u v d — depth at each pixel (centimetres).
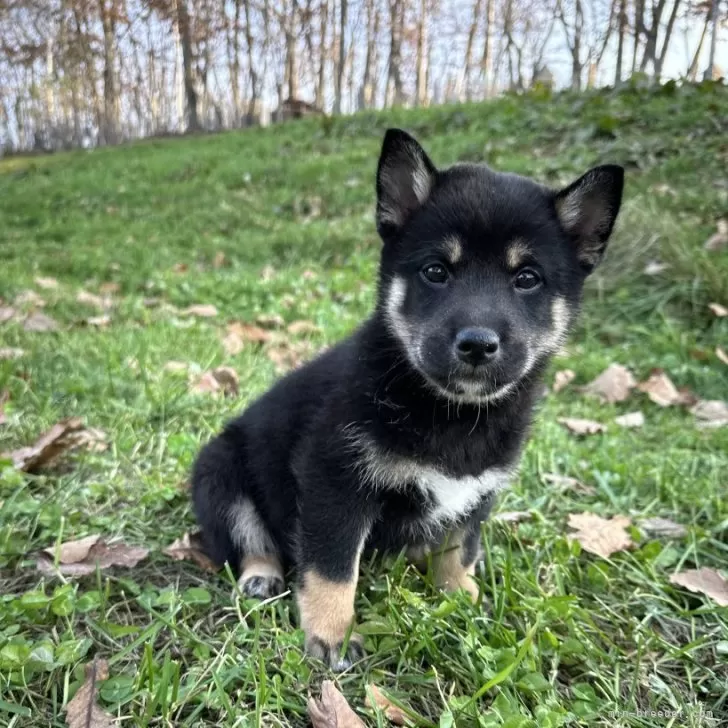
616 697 34
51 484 50
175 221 159
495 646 36
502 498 53
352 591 37
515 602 39
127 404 65
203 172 205
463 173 43
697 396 77
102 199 188
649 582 43
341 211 154
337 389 41
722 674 37
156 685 32
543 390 46
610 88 196
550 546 46
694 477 58
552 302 42
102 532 45
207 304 104
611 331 92
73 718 30
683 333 89
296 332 93
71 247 138
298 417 42
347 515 37
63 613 36
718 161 131
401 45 602
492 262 40
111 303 101
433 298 40
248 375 75
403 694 33
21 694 31
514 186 42
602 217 44
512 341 39
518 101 200
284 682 33
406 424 38
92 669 31
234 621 38
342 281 112
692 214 113
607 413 73
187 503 50
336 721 30
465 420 39
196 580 42
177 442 57
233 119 541
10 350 75
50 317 89
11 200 191
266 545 45
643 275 99
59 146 559
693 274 96
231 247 134
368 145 204
